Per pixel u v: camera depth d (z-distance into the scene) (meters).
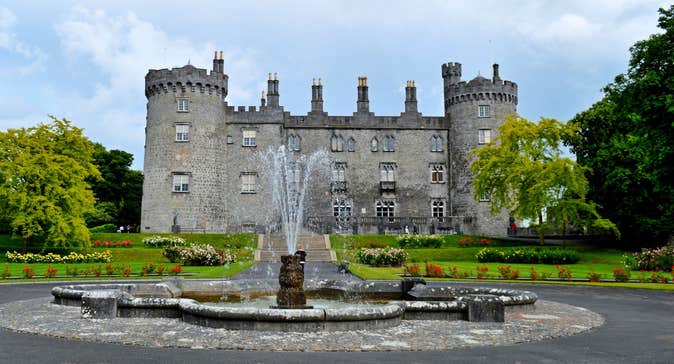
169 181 46.97
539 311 13.34
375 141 53.19
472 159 51.06
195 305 10.96
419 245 41.12
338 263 31.75
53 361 7.93
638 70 27.89
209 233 45.09
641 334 10.51
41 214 34.06
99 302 11.67
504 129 41.09
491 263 33.81
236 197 50.44
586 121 42.38
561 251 33.78
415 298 15.09
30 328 10.45
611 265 32.16
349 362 7.99
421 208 52.53
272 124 51.53
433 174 53.06
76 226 34.91
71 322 11.11
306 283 17.61
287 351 8.70
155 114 48.09
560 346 9.28
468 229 50.62
